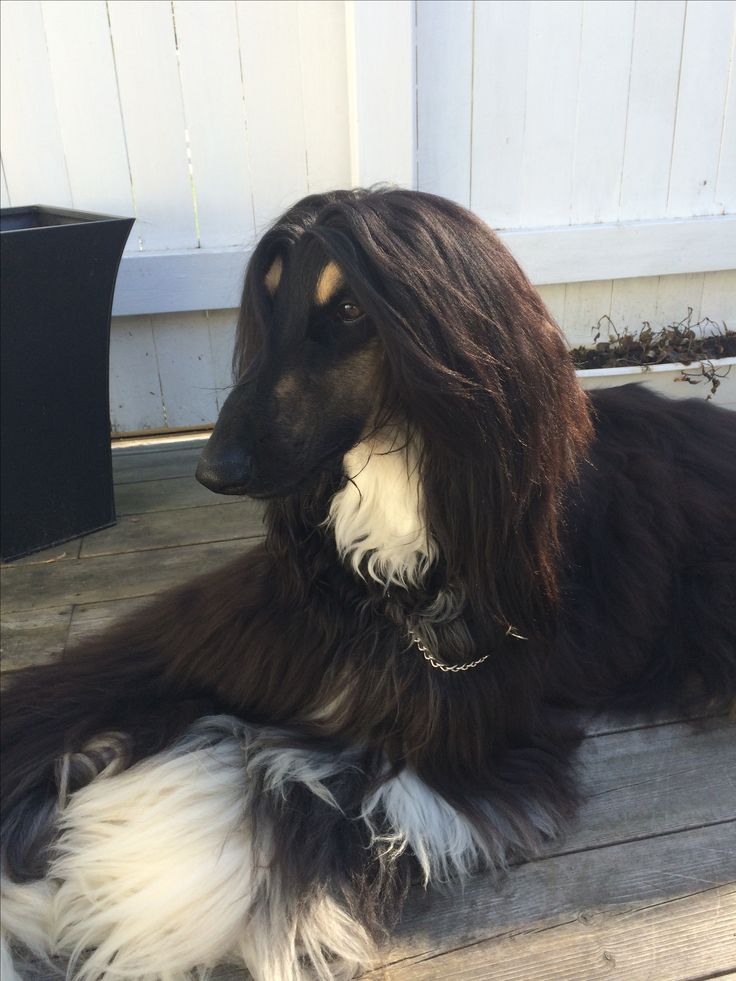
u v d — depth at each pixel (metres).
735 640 0.92
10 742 0.78
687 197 1.70
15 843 0.70
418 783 0.74
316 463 0.67
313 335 0.66
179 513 1.35
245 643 0.81
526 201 1.64
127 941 0.63
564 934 0.66
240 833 0.69
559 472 0.71
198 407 1.64
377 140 1.48
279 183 1.53
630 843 0.74
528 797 0.75
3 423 1.15
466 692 0.75
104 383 1.24
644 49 1.56
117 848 0.68
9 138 1.42
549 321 0.70
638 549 0.92
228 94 1.46
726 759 0.84
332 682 0.77
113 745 0.76
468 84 1.53
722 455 1.06
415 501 0.71
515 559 0.71
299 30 1.44
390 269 0.61
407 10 1.40
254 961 0.64
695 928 0.67
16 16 1.35
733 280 1.76
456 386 0.62
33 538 1.23
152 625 0.91
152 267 1.49
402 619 0.75
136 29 1.39
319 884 0.66
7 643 1.04
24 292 1.10
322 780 0.74
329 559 0.77
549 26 1.51
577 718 0.87
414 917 0.68
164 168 1.48
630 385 1.18
